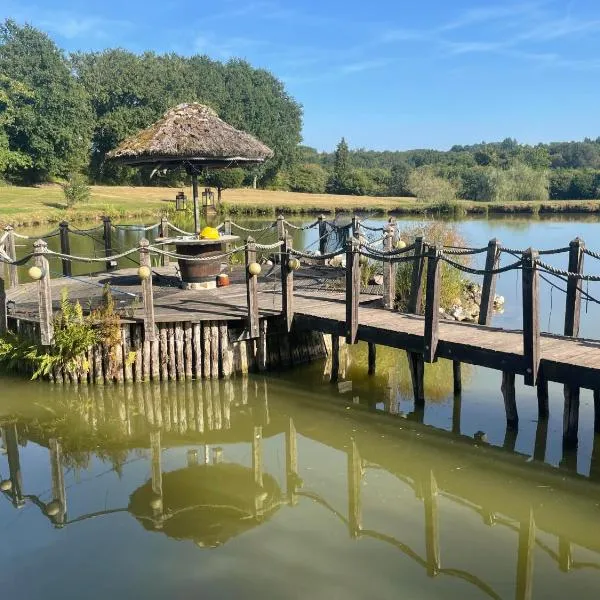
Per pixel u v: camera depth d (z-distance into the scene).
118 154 13.41
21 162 57.94
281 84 85.50
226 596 5.44
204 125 13.70
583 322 15.39
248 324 11.12
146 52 77.19
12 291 13.79
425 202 57.84
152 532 6.60
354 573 5.82
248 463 8.50
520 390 10.97
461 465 8.32
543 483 7.78
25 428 9.66
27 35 63.41
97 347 10.92
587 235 33.94
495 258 10.44
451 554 6.20
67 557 6.12
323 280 14.77
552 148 116.50
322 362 12.52
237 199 60.56
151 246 11.91
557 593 5.57
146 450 8.95
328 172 85.38
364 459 8.61
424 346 9.33
